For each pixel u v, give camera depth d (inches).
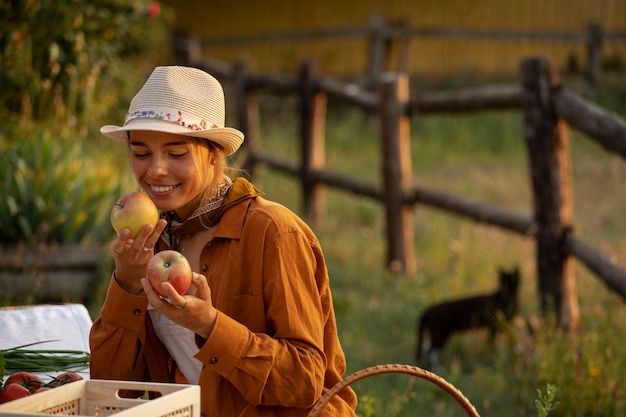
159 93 132.5
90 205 331.6
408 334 323.3
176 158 131.9
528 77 309.3
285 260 131.1
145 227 127.6
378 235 494.3
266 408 130.9
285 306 129.3
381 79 420.5
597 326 297.7
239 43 888.9
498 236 464.1
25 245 313.6
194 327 121.4
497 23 928.3
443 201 394.9
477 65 914.7
